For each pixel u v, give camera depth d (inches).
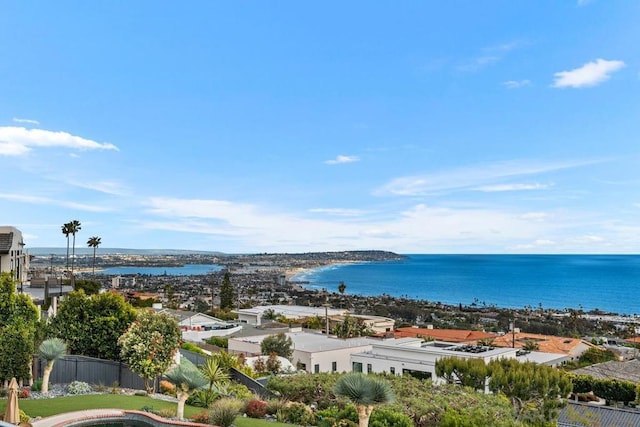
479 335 3100.4
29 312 983.0
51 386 1008.2
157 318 1069.1
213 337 2277.3
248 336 2219.5
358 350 1904.5
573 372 1894.7
